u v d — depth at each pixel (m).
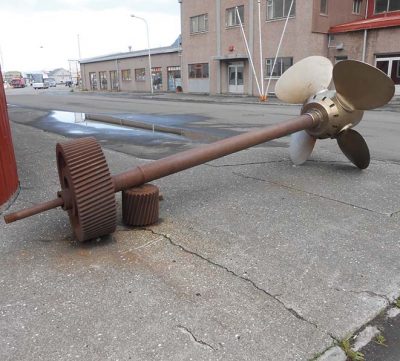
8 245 3.62
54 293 2.90
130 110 17.44
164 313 2.67
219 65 30.34
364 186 5.32
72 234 3.83
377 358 2.35
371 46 22.52
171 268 3.22
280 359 2.29
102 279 3.07
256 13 26.72
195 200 4.77
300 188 5.23
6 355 2.32
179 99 26.58
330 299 2.83
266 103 21.59
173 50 36.38
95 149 3.38
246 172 6.00
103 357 2.30
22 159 6.95
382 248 3.57
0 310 2.71
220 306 2.75
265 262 3.32
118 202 4.67
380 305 2.77
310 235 3.82
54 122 12.92
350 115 5.61
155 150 7.91
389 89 5.00
